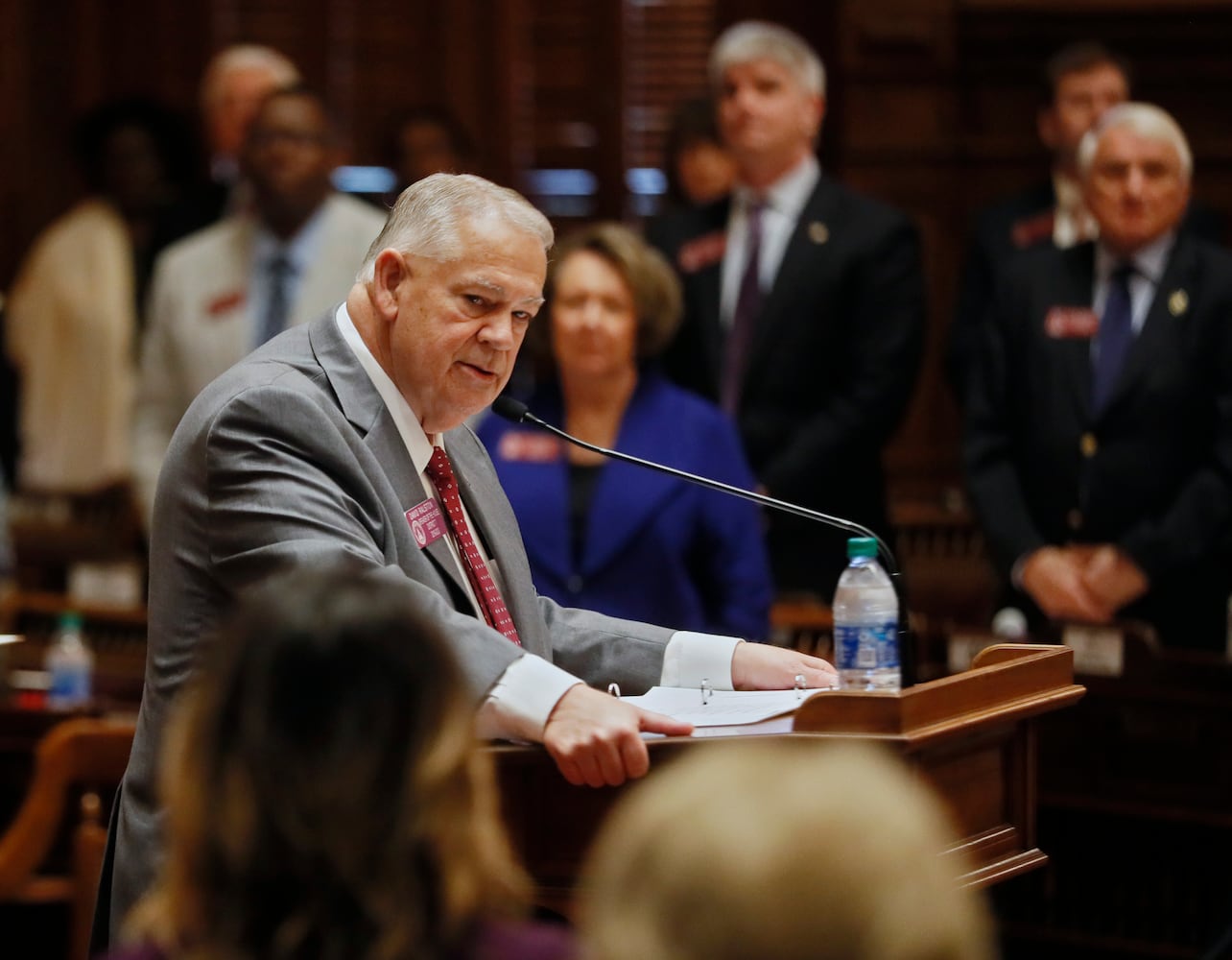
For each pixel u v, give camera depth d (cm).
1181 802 1667
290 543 883
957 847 882
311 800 534
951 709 857
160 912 550
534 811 859
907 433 2688
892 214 2036
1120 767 1692
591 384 1666
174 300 2133
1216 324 1820
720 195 2292
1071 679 956
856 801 459
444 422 977
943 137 2681
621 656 1022
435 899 539
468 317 946
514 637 989
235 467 909
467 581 988
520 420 1060
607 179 2897
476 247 945
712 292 2044
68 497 2569
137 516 2280
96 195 2655
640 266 1675
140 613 1931
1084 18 2625
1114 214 1828
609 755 816
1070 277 1877
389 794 538
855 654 961
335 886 534
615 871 465
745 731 851
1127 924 1703
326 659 541
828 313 1998
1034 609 1841
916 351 2017
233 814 535
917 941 444
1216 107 2616
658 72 2878
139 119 2612
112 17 2977
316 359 966
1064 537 1844
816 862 449
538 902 855
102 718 1691
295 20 2952
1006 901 1752
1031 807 939
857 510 1998
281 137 2100
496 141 2917
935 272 2689
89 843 1415
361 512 923
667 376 2056
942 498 2538
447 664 554
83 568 2041
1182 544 1778
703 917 449
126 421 2569
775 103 2012
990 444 1886
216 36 2956
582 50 2900
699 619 1655
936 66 2669
